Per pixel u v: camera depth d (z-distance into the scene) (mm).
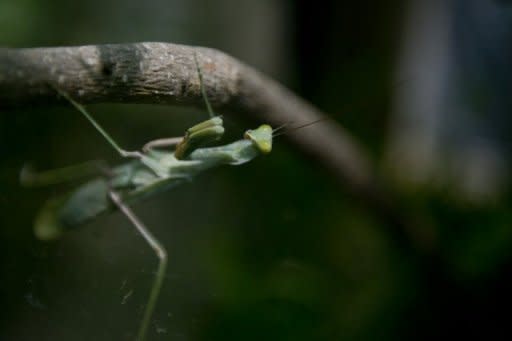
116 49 350
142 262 452
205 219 515
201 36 547
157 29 530
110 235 458
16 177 463
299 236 505
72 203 399
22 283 441
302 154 459
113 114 500
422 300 468
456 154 537
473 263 463
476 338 462
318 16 540
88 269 441
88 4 510
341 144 463
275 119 421
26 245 446
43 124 479
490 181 526
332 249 504
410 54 538
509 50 598
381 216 487
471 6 586
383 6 521
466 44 595
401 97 536
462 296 464
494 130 607
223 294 460
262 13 572
